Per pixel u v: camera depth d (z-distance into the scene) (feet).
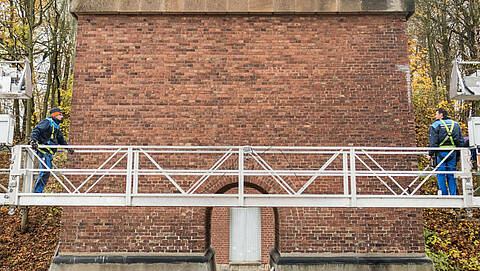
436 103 52.26
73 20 56.39
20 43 50.93
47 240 44.06
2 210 48.60
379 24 31.19
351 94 30.27
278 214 29.45
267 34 30.99
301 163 29.35
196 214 28.99
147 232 28.71
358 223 28.89
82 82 30.25
